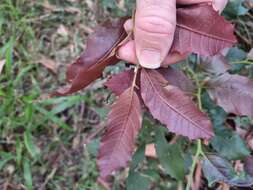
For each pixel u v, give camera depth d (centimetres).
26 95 41
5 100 40
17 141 39
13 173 39
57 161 39
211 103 25
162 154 25
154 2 16
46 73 42
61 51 43
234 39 16
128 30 17
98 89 40
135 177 26
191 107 17
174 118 17
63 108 39
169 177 36
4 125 40
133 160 26
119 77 17
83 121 40
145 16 16
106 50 17
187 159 29
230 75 21
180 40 17
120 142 16
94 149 31
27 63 42
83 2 44
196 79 23
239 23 38
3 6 43
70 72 17
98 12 43
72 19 44
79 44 43
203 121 17
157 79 17
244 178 23
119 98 17
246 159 24
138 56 16
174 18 16
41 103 40
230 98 21
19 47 43
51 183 38
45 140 40
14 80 41
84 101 40
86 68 16
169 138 32
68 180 38
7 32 43
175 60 18
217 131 26
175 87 17
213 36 16
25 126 39
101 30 17
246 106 20
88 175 38
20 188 38
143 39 16
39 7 44
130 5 35
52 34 43
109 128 16
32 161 39
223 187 33
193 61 27
